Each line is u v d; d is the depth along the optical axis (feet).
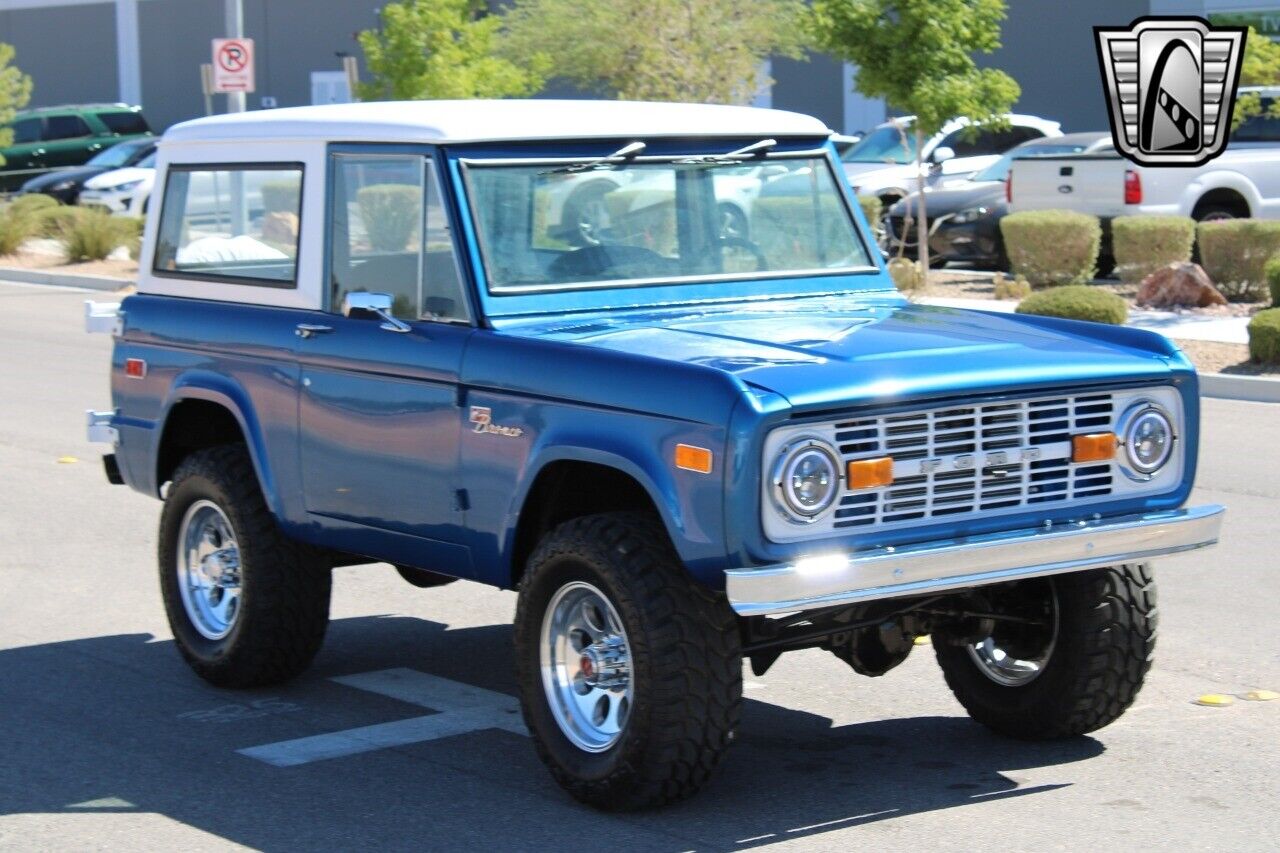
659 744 17.42
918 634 19.83
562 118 20.98
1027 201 69.82
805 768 19.97
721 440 16.60
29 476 38.63
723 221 21.83
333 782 19.69
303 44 146.92
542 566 18.30
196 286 23.72
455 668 24.50
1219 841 17.51
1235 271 62.95
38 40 166.09
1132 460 18.72
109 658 25.07
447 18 84.58
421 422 19.95
